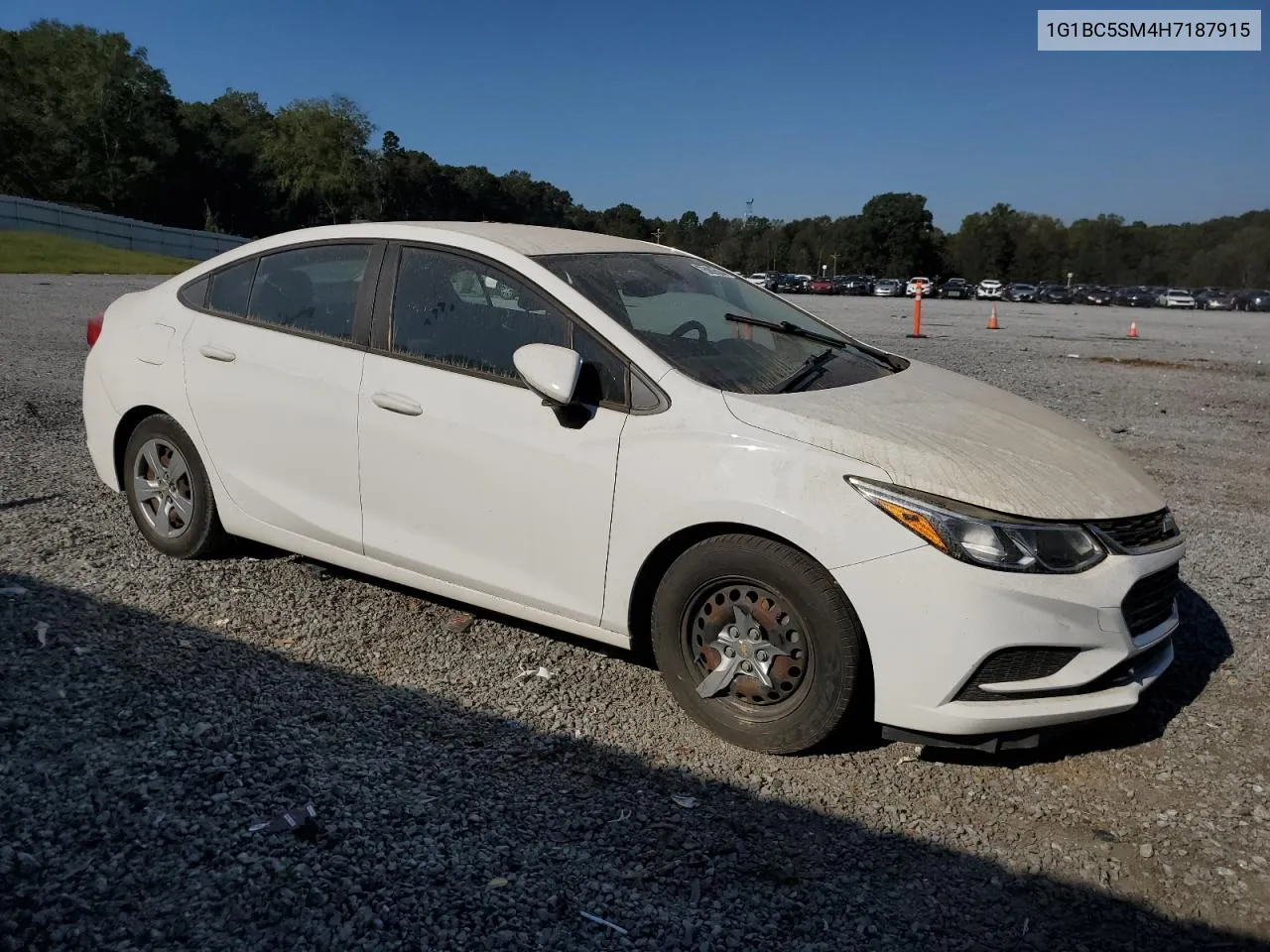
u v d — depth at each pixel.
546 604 3.73
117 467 5.02
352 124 85.75
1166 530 3.52
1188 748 3.53
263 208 95.12
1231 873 2.83
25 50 80.81
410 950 2.36
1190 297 65.12
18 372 9.93
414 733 3.38
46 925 2.35
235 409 4.43
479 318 3.89
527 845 2.80
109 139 82.81
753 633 3.36
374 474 4.05
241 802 2.89
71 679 3.53
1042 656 3.11
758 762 3.34
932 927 2.57
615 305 3.75
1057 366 15.55
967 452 3.34
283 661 3.84
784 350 4.08
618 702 3.71
